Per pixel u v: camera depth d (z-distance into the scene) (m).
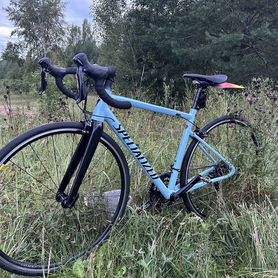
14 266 1.99
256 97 3.35
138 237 2.18
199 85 2.54
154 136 3.47
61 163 2.56
